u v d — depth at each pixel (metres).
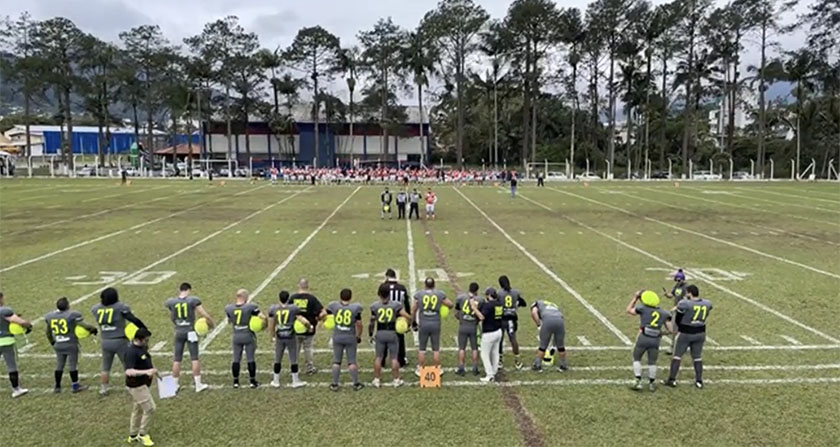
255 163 84.56
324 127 85.81
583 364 9.73
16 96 75.06
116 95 77.12
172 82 76.69
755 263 17.72
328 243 21.19
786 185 54.56
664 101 76.94
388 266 17.16
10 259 18.09
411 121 89.00
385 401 8.36
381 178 59.41
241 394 8.62
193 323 8.70
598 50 74.38
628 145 74.81
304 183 57.00
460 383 9.00
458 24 75.94
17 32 71.12
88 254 18.95
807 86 70.88
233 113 81.12
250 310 8.73
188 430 7.50
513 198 40.47
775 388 8.72
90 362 9.78
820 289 14.51
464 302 9.23
